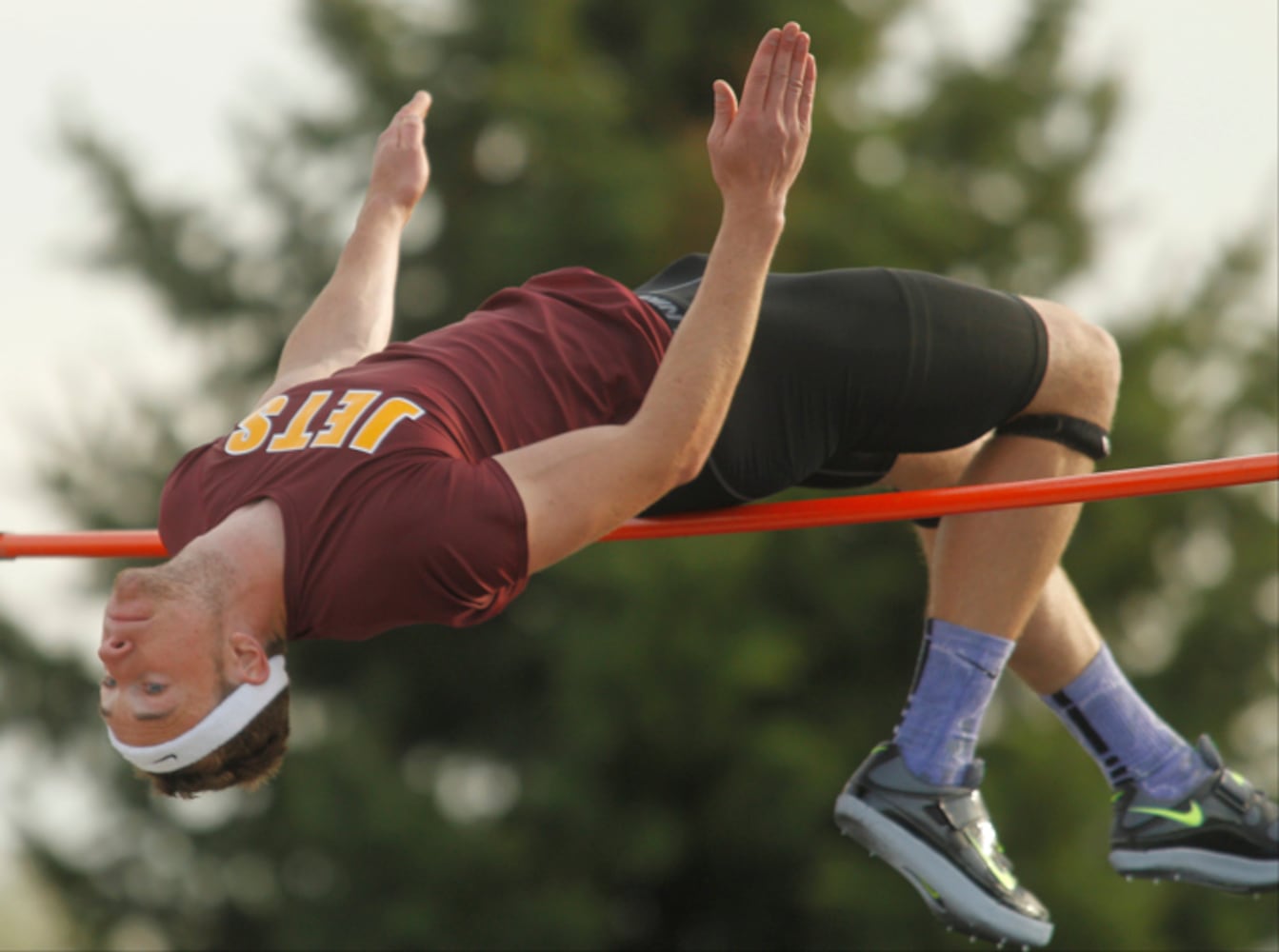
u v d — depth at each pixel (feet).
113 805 163.73
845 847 138.00
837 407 36.99
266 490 32.07
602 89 146.00
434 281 161.79
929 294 37.40
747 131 32.27
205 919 162.71
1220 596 151.02
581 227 139.74
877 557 144.87
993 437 39.75
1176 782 42.01
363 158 164.86
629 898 154.10
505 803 147.13
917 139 159.33
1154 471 35.63
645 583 132.05
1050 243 161.07
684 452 32.35
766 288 37.32
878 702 147.54
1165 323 150.92
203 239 166.71
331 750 143.54
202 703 31.19
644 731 137.18
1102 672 42.45
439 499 31.07
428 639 159.12
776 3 153.79
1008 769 132.98
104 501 160.97
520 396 34.27
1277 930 150.61
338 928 139.95
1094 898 128.57
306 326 38.04
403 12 163.12
